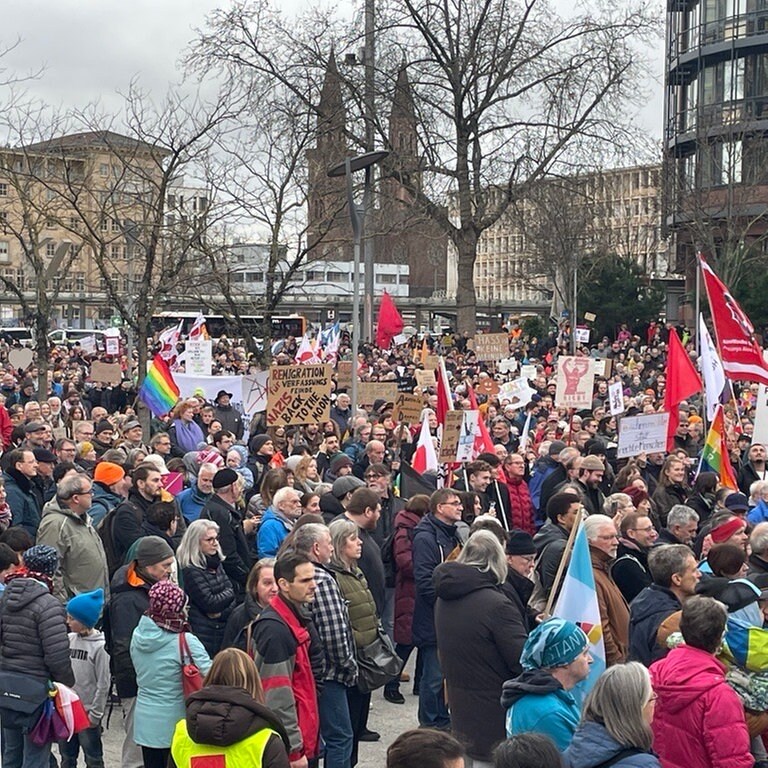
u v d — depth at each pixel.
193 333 26.92
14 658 7.70
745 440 19.31
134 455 12.87
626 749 5.15
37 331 24.31
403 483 13.36
